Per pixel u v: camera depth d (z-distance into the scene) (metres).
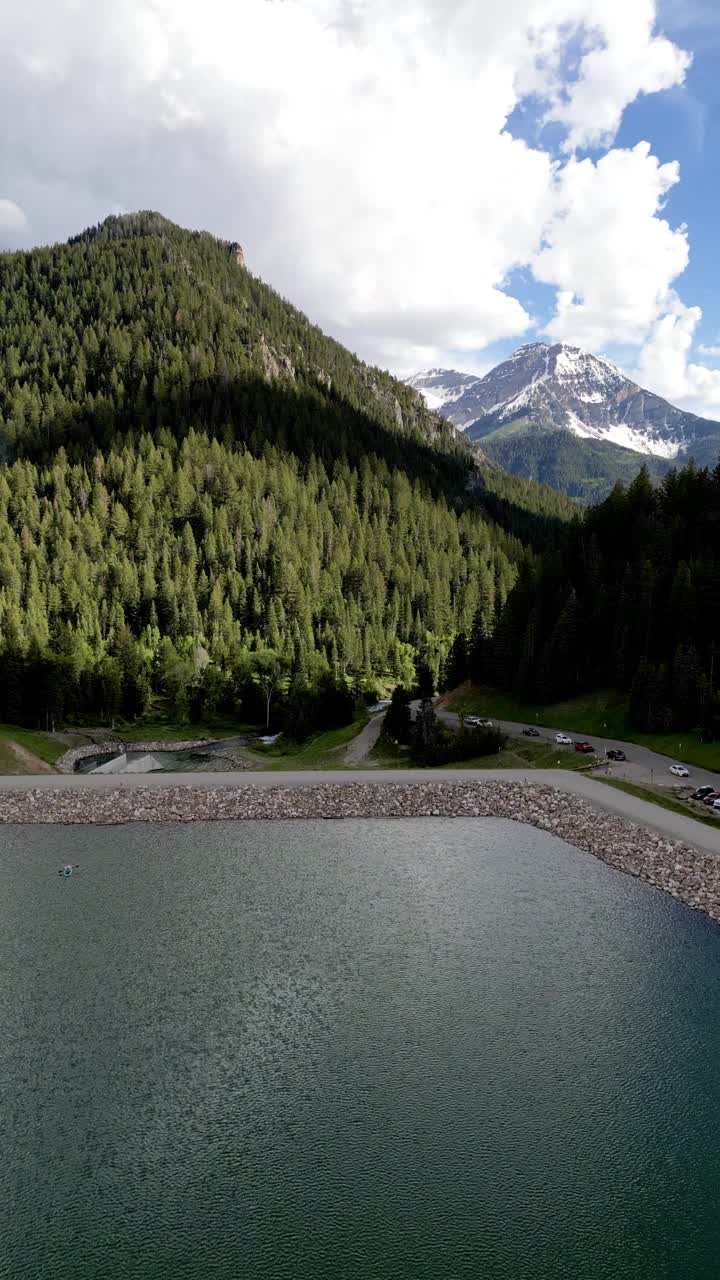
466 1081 39.22
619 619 137.50
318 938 55.41
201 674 177.00
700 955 52.97
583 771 99.56
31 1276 28.16
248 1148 34.59
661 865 68.31
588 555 158.38
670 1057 41.41
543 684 134.88
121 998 46.97
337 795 91.25
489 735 110.88
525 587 157.62
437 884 65.75
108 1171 33.25
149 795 91.12
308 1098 37.88
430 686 168.12
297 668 175.75
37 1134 35.44
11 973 50.00
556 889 64.81
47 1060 40.78
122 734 153.75
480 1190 32.25
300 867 69.81
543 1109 37.12
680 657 115.69
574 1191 32.25
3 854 73.00
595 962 51.91
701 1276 28.28
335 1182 32.69
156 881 66.25
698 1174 33.22
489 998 47.28
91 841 77.06
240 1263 28.77
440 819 84.69
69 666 162.75
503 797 90.38
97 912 59.72
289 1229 30.36
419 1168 33.50
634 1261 28.88
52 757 126.25
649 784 92.38
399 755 113.88
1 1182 32.56
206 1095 38.12
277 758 126.25
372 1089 38.53
